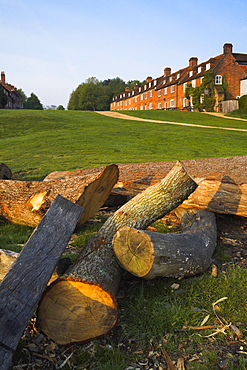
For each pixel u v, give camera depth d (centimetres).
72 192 414
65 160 1188
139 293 298
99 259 286
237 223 503
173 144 1642
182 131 2173
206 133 2086
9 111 3014
